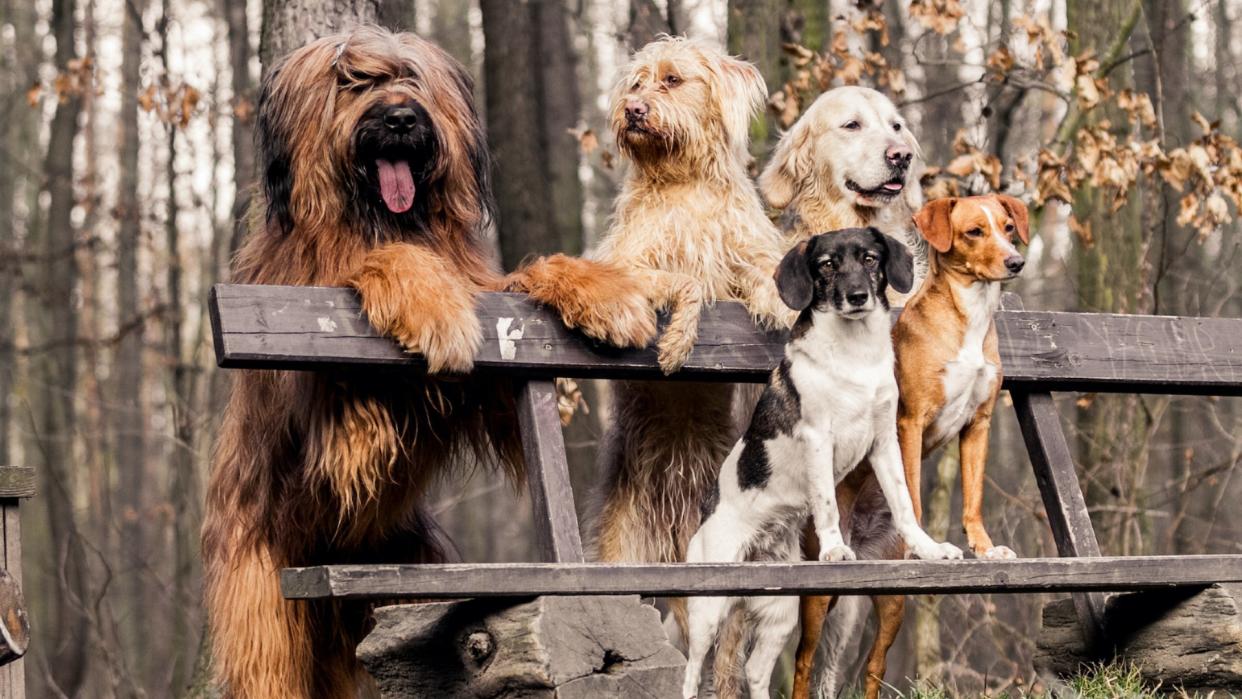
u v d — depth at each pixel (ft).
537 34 47.93
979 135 42.86
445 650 14.60
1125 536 33.91
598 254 20.02
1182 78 52.75
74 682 54.24
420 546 19.51
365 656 15.20
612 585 13.87
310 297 15.65
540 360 16.52
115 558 71.56
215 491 18.17
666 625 20.44
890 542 19.43
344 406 16.89
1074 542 18.34
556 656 13.50
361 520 17.84
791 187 21.62
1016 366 18.90
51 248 60.90
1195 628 16.96
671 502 20.53
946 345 17.39
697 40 20.68
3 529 16.16
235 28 56.08
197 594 50.42
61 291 61.05
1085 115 33.50
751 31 32.35
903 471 16.89
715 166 19.58
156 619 66.44
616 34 44.27
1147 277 36.73
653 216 19.56
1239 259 53.67
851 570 14.61
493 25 39.81
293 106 17.56
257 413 17.72
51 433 60.39
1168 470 49.08
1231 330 20.22
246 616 17.51
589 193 66.08
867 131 20.65
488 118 39.83
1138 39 50.49
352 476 16.93
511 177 39.34
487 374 16.52
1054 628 18.83
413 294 15.69
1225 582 16.79
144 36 58.85
